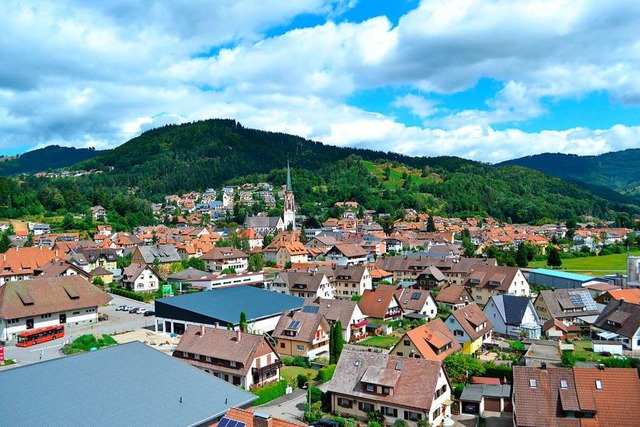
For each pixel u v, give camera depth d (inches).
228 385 1968.5
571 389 2140.7
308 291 5083.7
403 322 4362.7
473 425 2415.1
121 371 1888.5
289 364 3353.8
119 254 7711.6
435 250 7726.4
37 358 3216.0
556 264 7431.1
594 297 4849.9
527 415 2110.0
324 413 2519.7
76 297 4146.2
